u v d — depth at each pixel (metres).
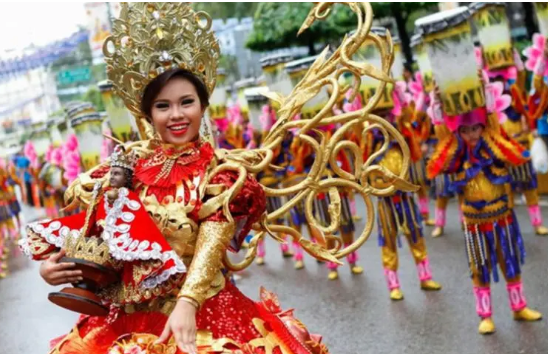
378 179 6.92
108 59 2.57
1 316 8.09
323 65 2.88
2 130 28.28
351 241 8.20
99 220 2.47
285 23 13.64
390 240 6.91
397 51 8.50
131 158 2.59
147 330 2.46
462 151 5.54
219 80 10.47
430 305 6.51
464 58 5.30
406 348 5.33
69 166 9.16
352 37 2.81
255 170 2.66
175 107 2.50
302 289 7.80
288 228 2.86
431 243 9.28
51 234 2.59
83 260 2.40
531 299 6.17
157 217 2.44
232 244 2.64
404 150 2.90
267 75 7.93
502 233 5.56
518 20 10.28
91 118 7.46
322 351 2.68
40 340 6.79
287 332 2.60
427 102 9.20
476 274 5.52
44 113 27.11
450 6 10.85
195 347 2.21
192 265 2.32
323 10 2.96
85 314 2.48
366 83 6.84
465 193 5.56
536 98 6.94
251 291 7.93
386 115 7.06
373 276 8.05
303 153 8.00
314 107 6.27
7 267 12.20
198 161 2.54
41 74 26.38
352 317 6.41
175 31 2.52
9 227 15.66
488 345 5.23
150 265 2.31
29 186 20.58
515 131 9.17
